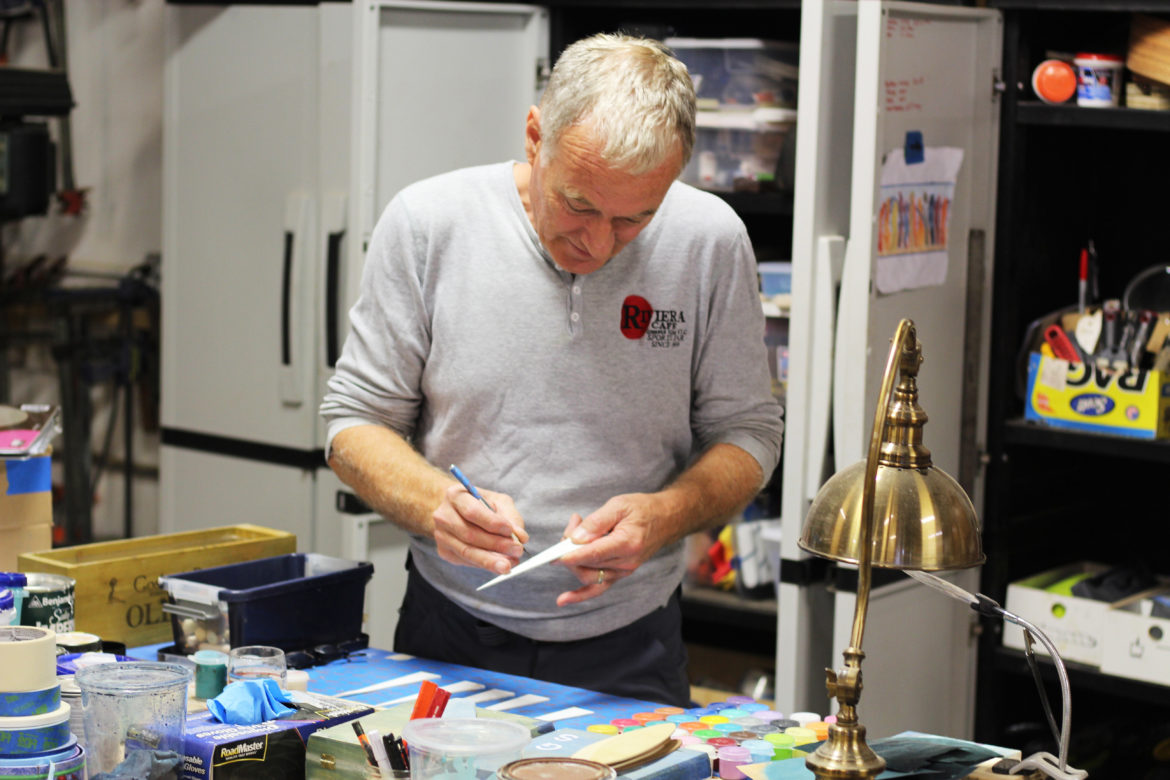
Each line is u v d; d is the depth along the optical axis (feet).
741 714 5.12
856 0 8.48
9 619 5.11
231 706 4.58
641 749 4.39
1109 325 8.84
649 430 6.03
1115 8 8.38
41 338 14.40
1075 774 4.18
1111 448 8.73
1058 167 9.82
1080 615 8.91
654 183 5.01
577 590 5.39
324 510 10.64
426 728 4.14
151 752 4.21
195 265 11.31
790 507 8.58
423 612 6.33
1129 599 8.81
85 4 14.37
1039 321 9.26
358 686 5.47
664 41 9.96
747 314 6.22
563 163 5.02
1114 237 10.45
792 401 8.48
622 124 4.87
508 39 10.12
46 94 12.55
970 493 9.24
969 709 9.45
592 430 5.91
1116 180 10.37
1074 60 8.94
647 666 6.13
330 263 10.13
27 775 3.98
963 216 9.05
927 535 3.77
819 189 8.30
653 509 5.47
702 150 9.84
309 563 6.37
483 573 6.06
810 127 8.21
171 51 11.27
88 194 14.56
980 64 9.01
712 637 11.40
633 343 5.92
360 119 9.44
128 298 13.51
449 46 9.83
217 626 5.61
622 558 5.30
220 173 11.00
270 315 10.77
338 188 10.15
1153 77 8.51
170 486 11.76
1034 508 9.84
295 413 10.66
